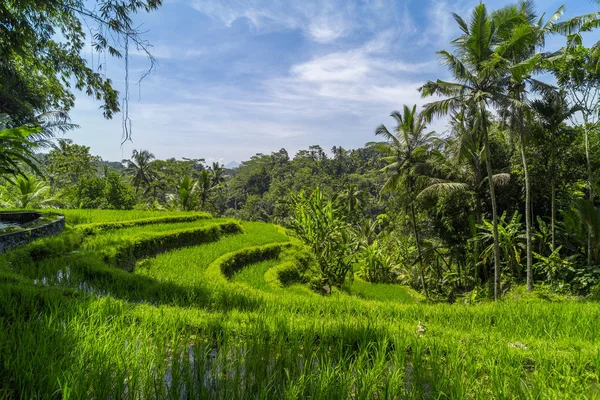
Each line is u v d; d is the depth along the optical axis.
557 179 19.38
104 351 3.43
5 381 3.03
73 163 40.59
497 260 16.70
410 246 25.97
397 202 25.55
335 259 16.39
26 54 9.78
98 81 10.69
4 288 5.26
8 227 10.88
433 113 16.67
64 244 10.66
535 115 15.80
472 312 8.37
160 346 3.95
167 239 15.12
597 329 6.84
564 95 17.89
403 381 3.72
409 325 6.39
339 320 6.21
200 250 15.24
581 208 16.83
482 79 15.51
